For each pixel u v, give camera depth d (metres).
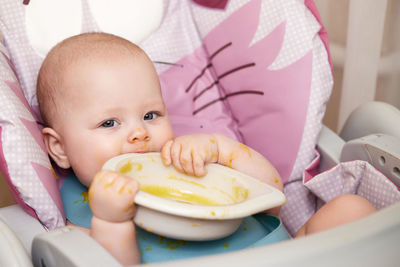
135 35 1.05
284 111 0.91
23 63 0.93
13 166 0.72
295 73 0.89
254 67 0.95
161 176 0.78
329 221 0.73
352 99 1.31
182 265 0.43
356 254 0.47
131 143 0.83
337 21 1.46
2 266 0.59
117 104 0.82
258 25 0.94
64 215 0.80
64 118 0.84
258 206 0.62
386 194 0.75
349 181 0.82
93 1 1.01
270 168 0.87
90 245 0.54
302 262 0.45
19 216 0.75
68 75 0.83
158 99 0.87
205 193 0.77
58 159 0.89
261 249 0.45
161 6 1.08
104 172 0.64
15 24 0.95
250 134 0.98
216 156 0.83
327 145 0.93
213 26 1.03
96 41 0.87
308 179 0.88
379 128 0.91
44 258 0.59
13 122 0.73
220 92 1.08
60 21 0.98
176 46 1.09
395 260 0.51
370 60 1.25
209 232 0.61
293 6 0.91
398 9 1.27
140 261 0.69
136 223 0.64
